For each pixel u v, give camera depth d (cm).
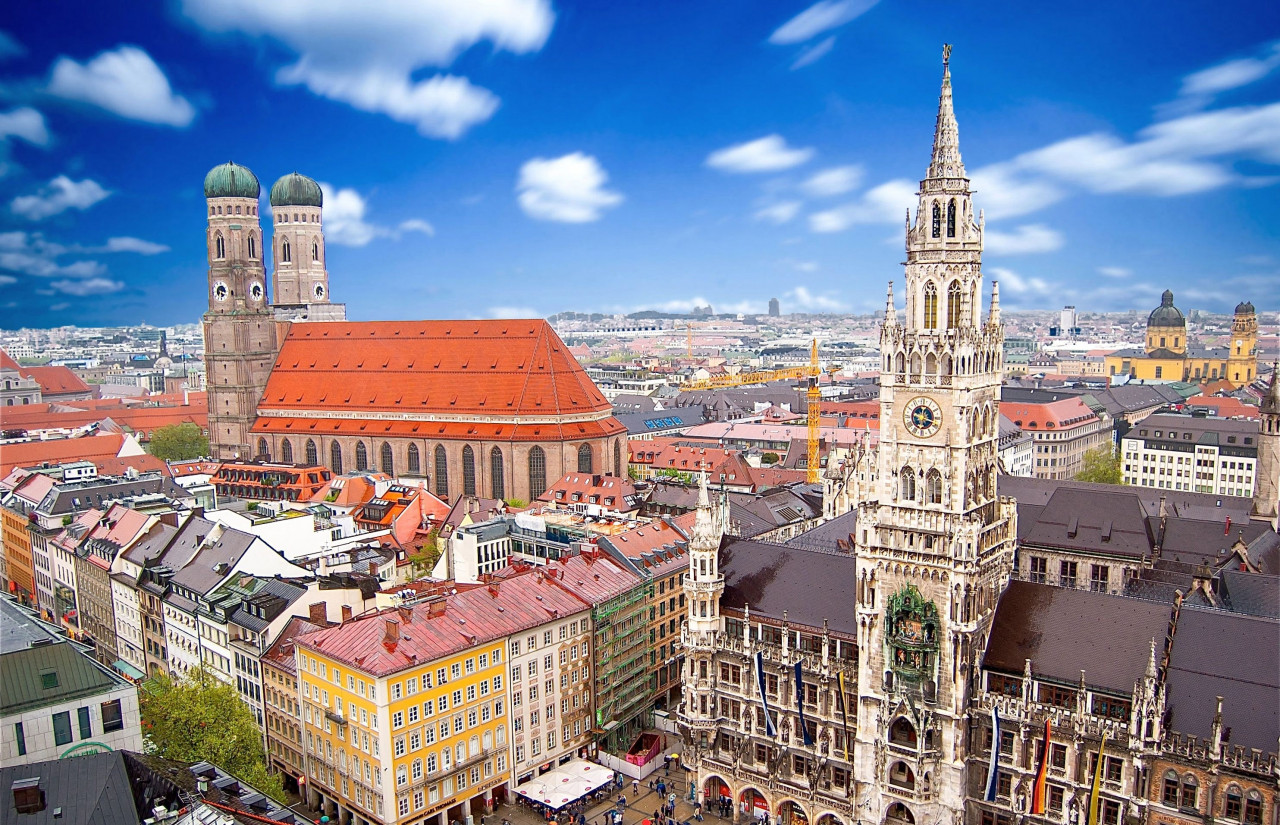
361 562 15900
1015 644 9488
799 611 10938
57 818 6575
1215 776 7981
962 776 9300
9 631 9312
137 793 7019
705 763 11169
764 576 11494
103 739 8681
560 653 11888
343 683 10469
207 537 14738
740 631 11294
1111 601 9306
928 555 9225
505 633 11125
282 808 7544
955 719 9238
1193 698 8425
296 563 14825
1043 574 14188
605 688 12550
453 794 10669
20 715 8219
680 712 11825
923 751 9381
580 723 12238
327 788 10919
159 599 14312
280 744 11731
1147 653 8825
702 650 11269
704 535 11212
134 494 19750
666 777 12025
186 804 6838
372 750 10181
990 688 9556
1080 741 8712
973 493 9369
